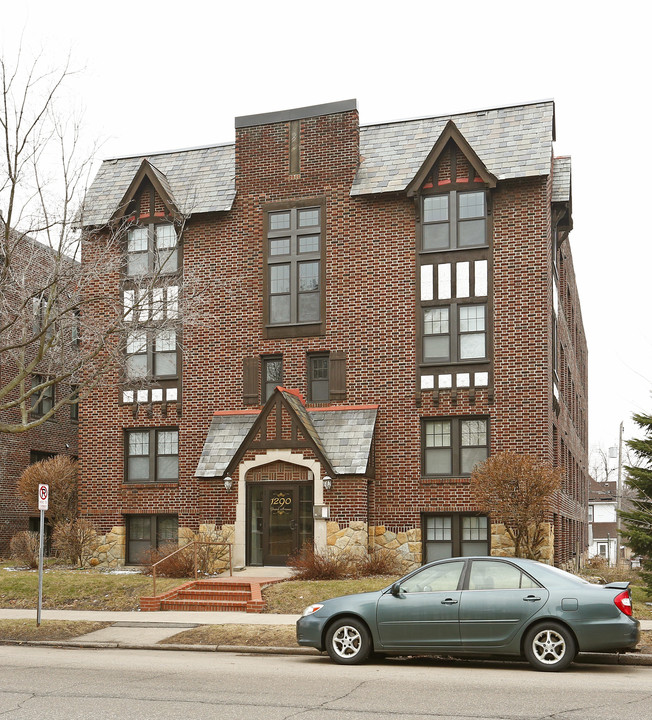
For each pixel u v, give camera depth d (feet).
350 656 45.29
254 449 88.07
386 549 88.33
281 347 94.89
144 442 99.50
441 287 90.68
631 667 44.96
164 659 48.47
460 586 44.50
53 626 59.77
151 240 96.12
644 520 72.90
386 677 40.68
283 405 88.17
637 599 71.87
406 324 91.25
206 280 97.91
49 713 32.09
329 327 93.56
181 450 96.89
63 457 104.63
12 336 73.20
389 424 90.48
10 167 59.57
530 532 84.23
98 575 81.41
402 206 92.84
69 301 66.33
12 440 115.44
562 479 102.94
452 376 89.30
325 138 96.17
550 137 91.15
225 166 102.12
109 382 98.53
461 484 87.61
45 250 74.23
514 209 89.35
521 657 46.73
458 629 43.70
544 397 86.53
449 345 90.02
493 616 43.29
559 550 97.55
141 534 98.78
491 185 88.63
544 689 36.99
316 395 94.38
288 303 95.50
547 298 87.86
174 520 98.12
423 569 45.68
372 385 91.56
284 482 87.35
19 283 68.28
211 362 96.89
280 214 96.99
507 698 34.91
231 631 55.77
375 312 92.32
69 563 98.48
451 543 88.22
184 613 67.00
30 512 118.62
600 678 40.42
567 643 42.42
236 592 70.79
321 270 94.58
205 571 82.02
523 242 88.74
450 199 91.30
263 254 96.63
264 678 40.50
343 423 90.07
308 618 46.39
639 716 31.24
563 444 111.86
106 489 99.19
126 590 74.69
